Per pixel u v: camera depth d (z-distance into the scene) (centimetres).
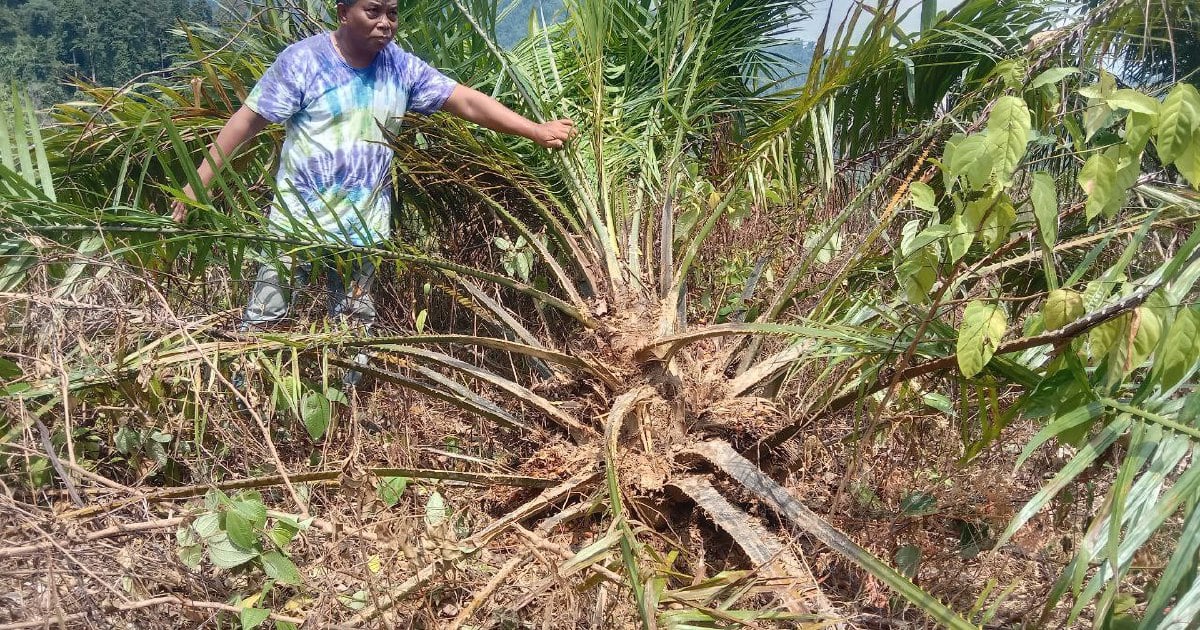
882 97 361
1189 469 142
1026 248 274
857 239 320
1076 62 256
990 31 327
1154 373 158
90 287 232
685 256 296
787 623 172
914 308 199
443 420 271
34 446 192
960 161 170
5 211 217
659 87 355
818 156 341
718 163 380
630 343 249
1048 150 277
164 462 216
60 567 167
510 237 355
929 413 223
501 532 198
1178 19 258
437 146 327
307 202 283
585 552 168
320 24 339
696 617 160
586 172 333
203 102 335
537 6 355
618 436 239
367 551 190
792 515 194
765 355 283
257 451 222
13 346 221
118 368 211
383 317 326
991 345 166
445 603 191
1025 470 240
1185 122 158
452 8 334
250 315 283
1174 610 133
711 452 227
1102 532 148
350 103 278
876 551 213
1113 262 272
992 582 159
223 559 173
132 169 342
